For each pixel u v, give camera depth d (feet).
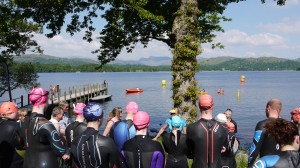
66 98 156.04
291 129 11.78
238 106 176.86
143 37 72.13
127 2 58.39
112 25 67.46
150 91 300.20
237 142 22.61
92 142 14.83
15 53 99.35
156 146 15.70
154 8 67.56
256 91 293.43
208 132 17.92
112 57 74.38
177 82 52.90
